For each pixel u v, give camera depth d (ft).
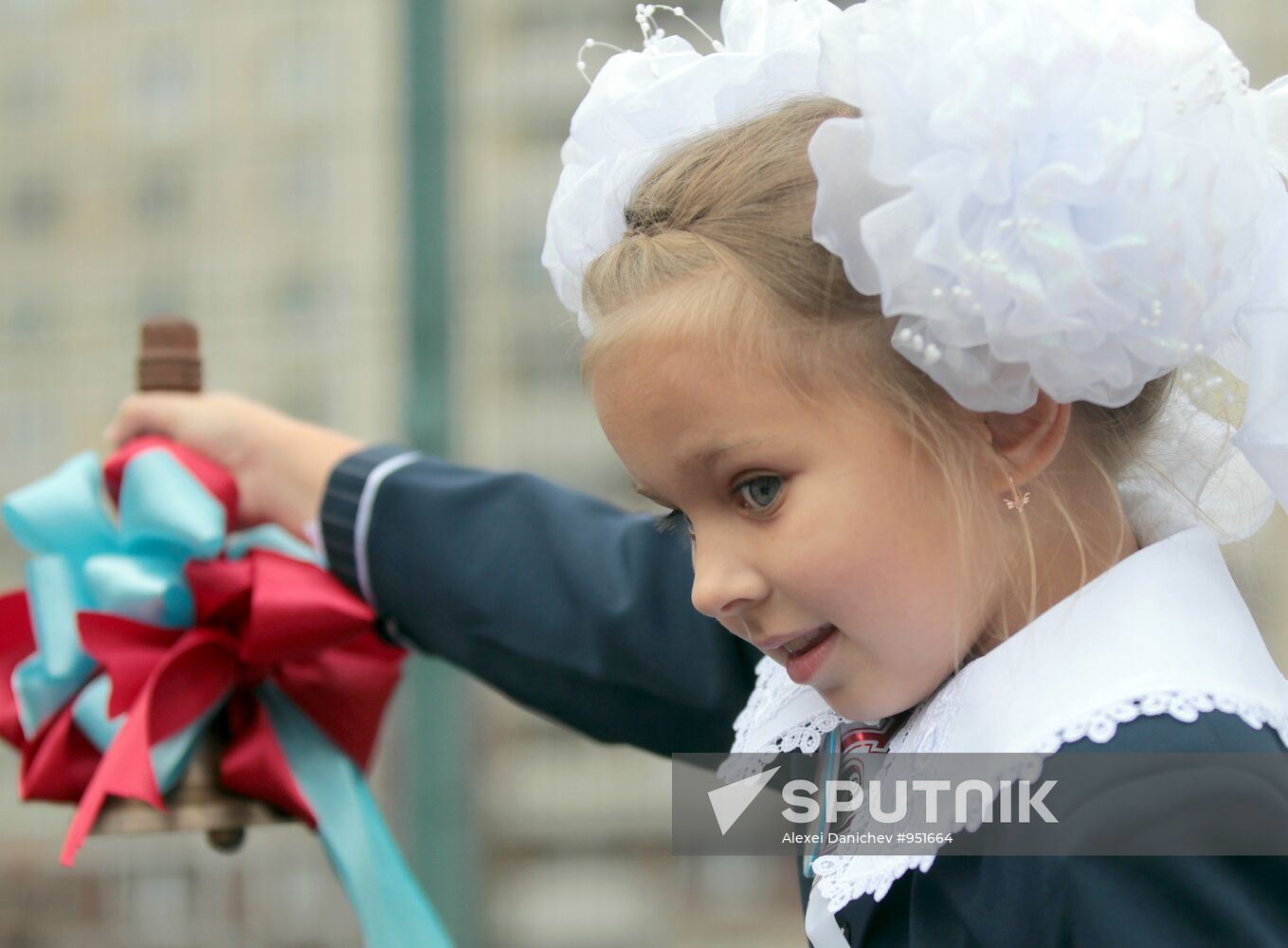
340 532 4.63
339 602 4.47
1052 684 3.04
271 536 4.83
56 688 4.47
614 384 3.11
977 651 3.26
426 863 8.25
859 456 3.04
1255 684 3.04
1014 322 2.88
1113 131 2.88
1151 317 2.93
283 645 4.38
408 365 8.34
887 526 3.04
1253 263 3.12
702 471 3.09
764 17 3.52
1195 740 2.90
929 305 2.90
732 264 3.08
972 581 3.11
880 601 3.06
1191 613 3.11
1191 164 2.93
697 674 4.27
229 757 4.34
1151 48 2.96
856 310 3.05
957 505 3.06
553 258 3.69
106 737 4.40
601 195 3.53
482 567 4.51
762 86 3.45
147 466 4.43
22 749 4.61
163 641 4.40
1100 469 3.26
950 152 2.91
